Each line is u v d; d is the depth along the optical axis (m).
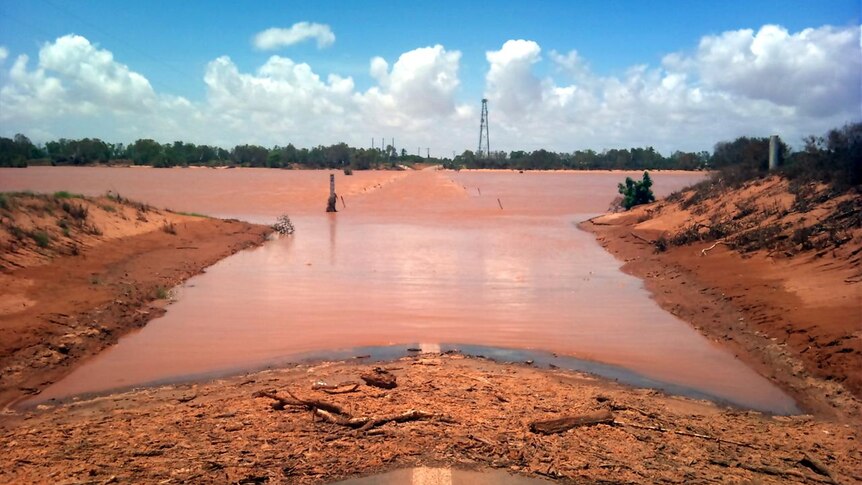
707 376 10.69
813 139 23.83
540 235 31.09
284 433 7.08
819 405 9.32
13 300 13.08
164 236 24.61
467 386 9.10
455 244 27.38
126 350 11.76
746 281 15.80
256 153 140.50
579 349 12.17
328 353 11.66
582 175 115.56
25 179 70.19
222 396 9.02
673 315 14.85
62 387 9.82
